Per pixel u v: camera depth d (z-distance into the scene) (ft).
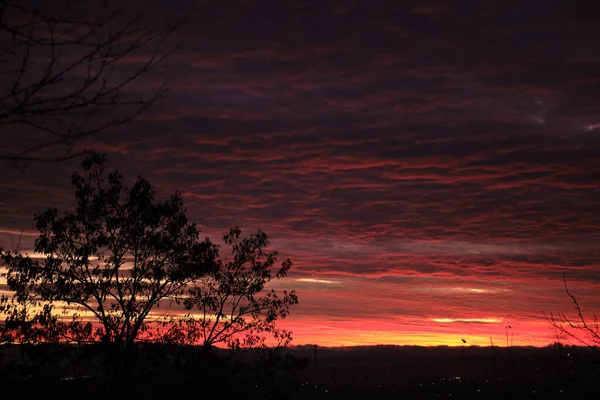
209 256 67.00
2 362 58.13
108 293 63.41
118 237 65.21
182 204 67.31
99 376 61.11
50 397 57.00
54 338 59.88
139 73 16.58
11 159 15.43
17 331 59.16
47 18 15.17
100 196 64.95
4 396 55.83
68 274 63.16
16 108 15.26
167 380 62.95
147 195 66.08
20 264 61.00
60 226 63.00
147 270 64.95
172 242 65.82
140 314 63.67
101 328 62.23
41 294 62.13
